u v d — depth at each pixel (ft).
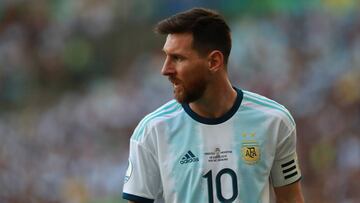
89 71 173.47
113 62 173.17
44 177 121.39
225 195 35.68
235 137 35.94
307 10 158.71
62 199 120.67
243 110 36.17
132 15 175.83
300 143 118.42
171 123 36.14
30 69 173.99
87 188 121.49
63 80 173.58
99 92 160.15
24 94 170.81
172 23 35.40
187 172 35.83
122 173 123.65
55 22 179.73
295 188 37.24
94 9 178.09
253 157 35.86
